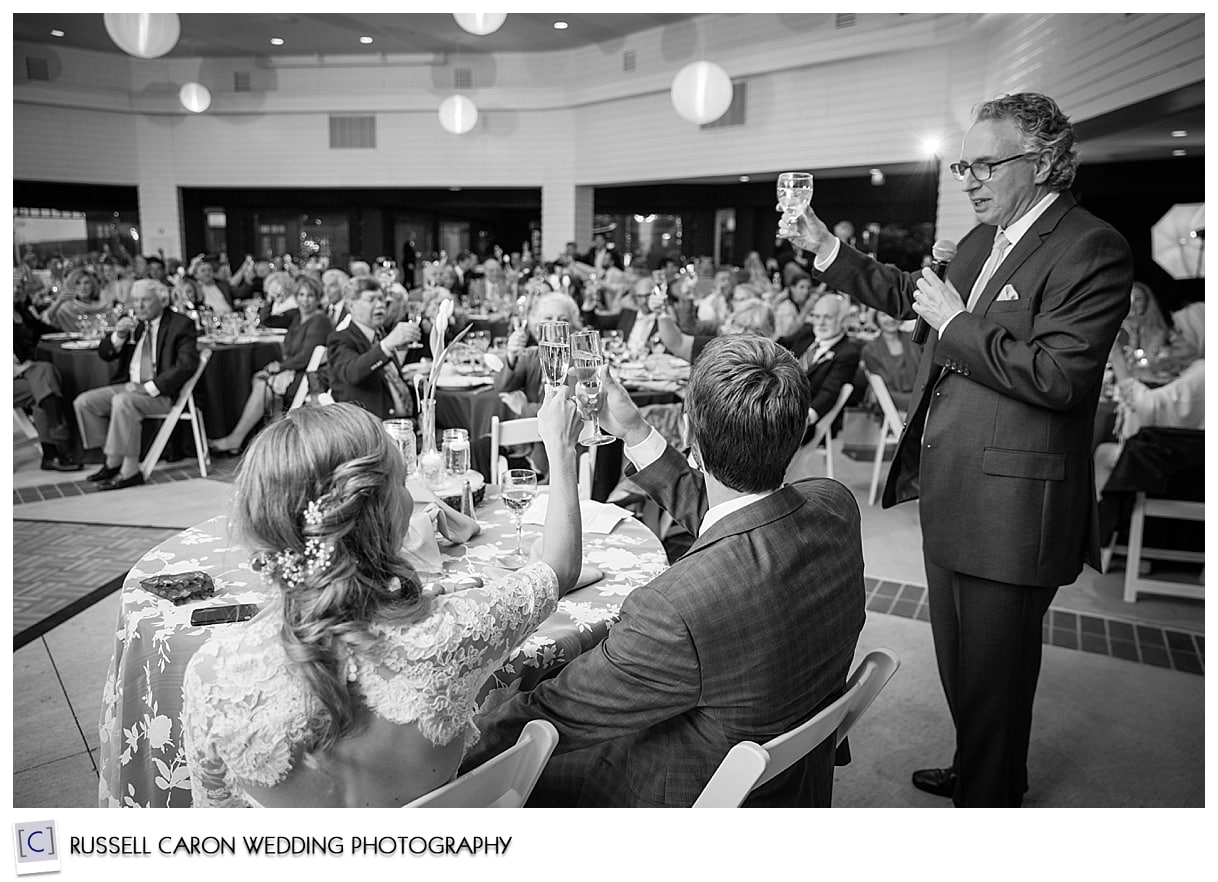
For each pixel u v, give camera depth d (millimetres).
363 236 14859
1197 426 3617
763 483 1326
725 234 13594
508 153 13898
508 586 1263
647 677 1238
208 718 1084
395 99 13938
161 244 14820
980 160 1977
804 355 4781
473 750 1378
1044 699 2867
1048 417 1972
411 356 5738
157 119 14547
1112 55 6320
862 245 12516
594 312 7656
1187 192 9852
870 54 9734
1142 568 4055
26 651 3051
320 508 1070
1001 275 2018
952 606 2197
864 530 4613
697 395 1334
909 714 2771
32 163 13836
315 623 1061
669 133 12172
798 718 1313
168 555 1982
